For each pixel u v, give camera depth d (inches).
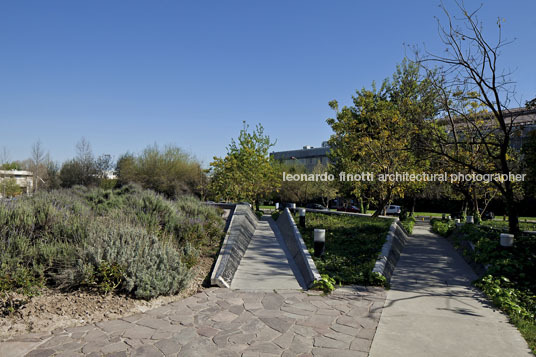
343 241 392.5
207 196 1326.3
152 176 1398.9
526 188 463.2
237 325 172.6
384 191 717.9
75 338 152.4
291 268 298.7
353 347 150.3
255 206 1008.9
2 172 1392.7
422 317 187.9
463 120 616.7
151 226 332.2
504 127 402.9
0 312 165.2
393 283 261.0
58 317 169.8
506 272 272.1
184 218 402.3
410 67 689.6
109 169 1483.8
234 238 375.2
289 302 208.8
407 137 623.2
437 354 145.1
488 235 405.1
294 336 160.7
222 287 237.1
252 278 263.4
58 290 197.8
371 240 390.0
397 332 167.0
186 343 151.3
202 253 330.3
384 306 205.0
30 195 423.8
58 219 273.3
